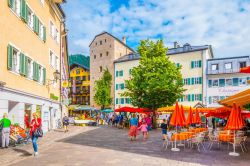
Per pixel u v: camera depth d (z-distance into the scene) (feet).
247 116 78.13
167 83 127.65
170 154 46.39
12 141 53.88
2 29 53.36
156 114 140.26
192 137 55.26
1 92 51.93
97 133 90.89
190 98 189.26
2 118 52.49
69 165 36.06
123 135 84.07
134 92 131.54
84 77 291.79
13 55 61.21
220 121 127.95
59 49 113.19
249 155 45.68
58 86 111.96
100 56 249.34
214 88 182.80
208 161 39.88
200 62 187.62
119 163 37.60
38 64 79.41
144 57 132.57
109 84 229.86
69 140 67.00
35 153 43.91
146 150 51.16
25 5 66.74
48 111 93.35
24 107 65.77
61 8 106.63
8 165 36.27
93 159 40.52
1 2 53.01
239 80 176.45
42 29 87.20
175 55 197.26
